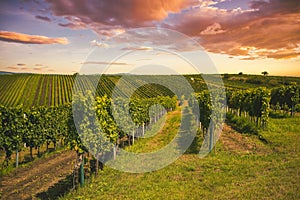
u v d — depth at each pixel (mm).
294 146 15594
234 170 11938
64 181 12773
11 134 15883
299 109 34312
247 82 78500
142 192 9930
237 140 18984
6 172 14781
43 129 18797
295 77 85312
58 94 52062
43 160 17703
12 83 58906
